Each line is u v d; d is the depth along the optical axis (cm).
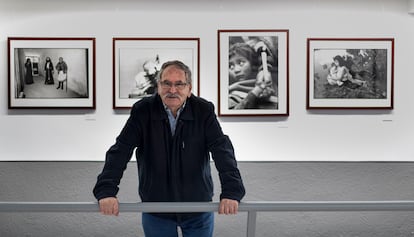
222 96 460
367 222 461
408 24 463
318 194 462
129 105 461
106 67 460
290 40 461
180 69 250
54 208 233
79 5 457
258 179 461
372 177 463
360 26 463
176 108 257
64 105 459
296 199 461
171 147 262
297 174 461
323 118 464
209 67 460
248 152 463
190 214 276
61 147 462
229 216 457
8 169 457
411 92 464
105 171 251
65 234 457
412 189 464
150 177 268
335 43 462
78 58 458
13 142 459
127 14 459
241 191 243
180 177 267
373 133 466
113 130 462
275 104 461
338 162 462
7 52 455
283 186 461
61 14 457
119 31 459
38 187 458
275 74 461
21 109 458
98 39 459
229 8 460
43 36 457
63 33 457
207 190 277
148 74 459
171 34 460
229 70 460
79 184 459
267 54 460
